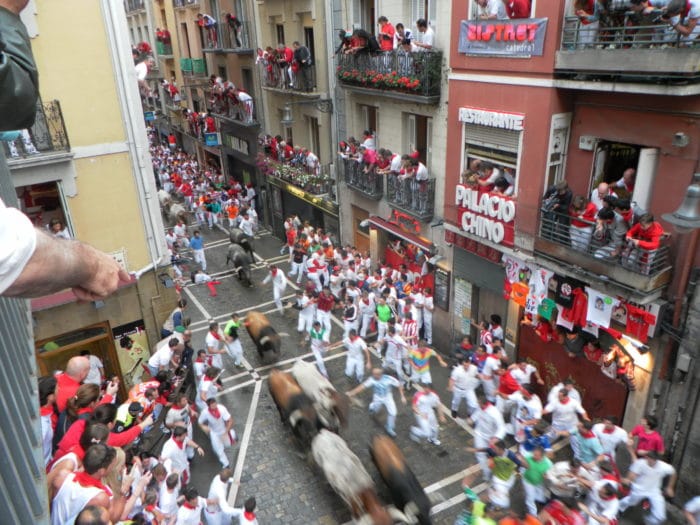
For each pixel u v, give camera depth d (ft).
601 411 36.88
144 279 45.88
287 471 37.40
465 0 38.42
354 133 60.23
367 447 38.78
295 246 68.49
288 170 73.46
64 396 22.09
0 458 7.55
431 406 37.96
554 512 26.55
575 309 35.53
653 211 30.81
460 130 41.78
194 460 38.91
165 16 117.91
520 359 43.27
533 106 34.91
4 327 10.73
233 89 87.66
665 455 32.99
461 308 48.19
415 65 44.75
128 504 20.79
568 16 32.14
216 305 63.82
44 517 8.91
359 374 46.39
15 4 7.23
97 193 42.55
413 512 29.27
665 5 27.50
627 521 31.30
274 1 69.92
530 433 30.89
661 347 31.81
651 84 27.63
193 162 119.24
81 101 40.65
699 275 29.01
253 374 49.06
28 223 4.67
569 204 34.65
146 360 47.09
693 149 28.17
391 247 58.23
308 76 64.95
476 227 40.98
